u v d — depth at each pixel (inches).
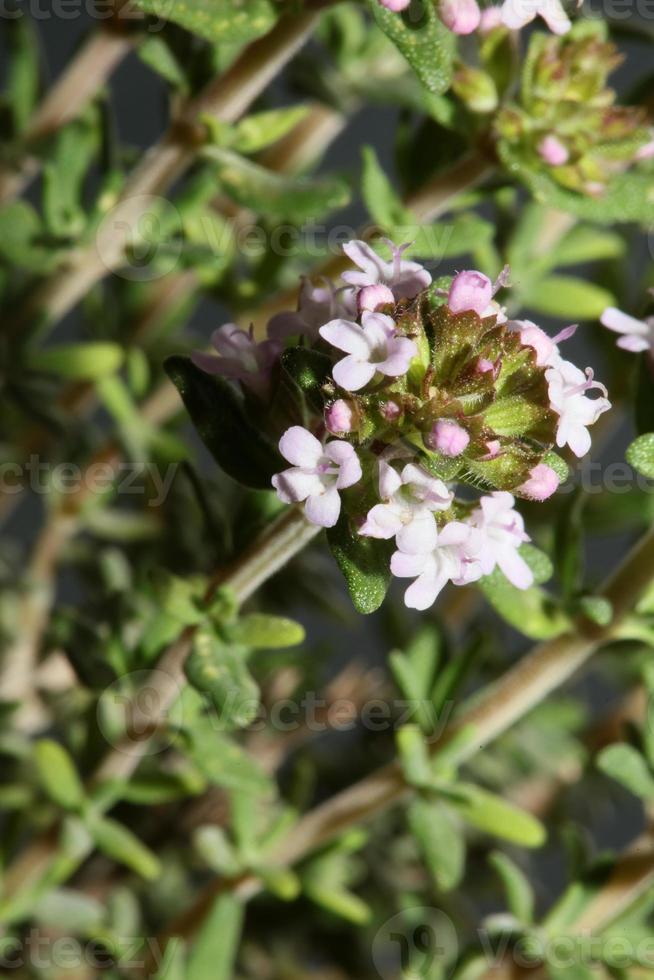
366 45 8.0
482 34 7.1
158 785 7.4
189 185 7.3
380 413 6.1
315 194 7.1
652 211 7.1
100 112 7.5
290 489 6.0
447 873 7.1
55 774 7.3
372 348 6.0
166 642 7.0
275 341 6.3
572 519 7.0
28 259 7.4
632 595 6.9
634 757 7.1
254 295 7.7
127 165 7.8
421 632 7.4
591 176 7.1
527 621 6.9
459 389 6.1
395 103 8.0
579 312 7.8
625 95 7.6
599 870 7.3
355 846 7.6
